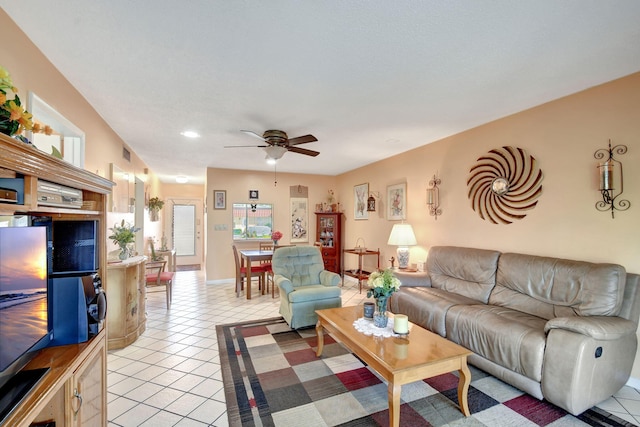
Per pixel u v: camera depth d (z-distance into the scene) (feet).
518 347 6.88
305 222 22.08
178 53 6.23
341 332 7.45
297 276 12.77
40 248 3.80
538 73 7.23
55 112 6.71
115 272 9.39
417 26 5.38
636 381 7.11
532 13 5.05
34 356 4.00
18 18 5.12
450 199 12.48
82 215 5.18
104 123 10.10
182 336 10.44
